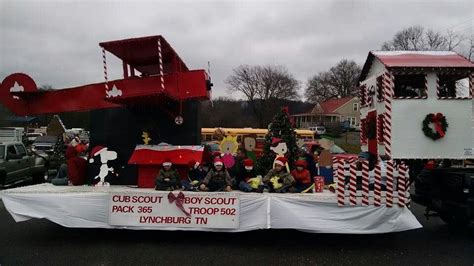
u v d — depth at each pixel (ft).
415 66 31.50
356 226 19.38
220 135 31.14
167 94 21.45
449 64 31.99
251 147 25.52
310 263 17.98
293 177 21.77
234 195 19.66
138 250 19.63
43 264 17.43
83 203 20.29
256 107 225.97
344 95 264.72
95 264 17.48
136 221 19.97
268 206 19.60
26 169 44.73
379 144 34.22
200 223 19.70
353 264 17.90
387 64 31.96
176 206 19.84
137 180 24.18
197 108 24.76
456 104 31.99
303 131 85.40
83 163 24.03
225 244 20.84
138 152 22.76
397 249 20.39
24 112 25.73
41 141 92.48
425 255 19.33
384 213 19.29
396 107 31.78
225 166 21.80
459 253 19.70
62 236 22.25
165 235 22.49
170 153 22.53
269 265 17.62
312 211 19.51
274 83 225.56
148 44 22.03
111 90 22.53
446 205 23.18
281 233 23.22
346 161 19.94
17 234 22.72
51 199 20.34
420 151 31.68
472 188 21.33
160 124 24.73
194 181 21.49
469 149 31.86
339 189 19.39
